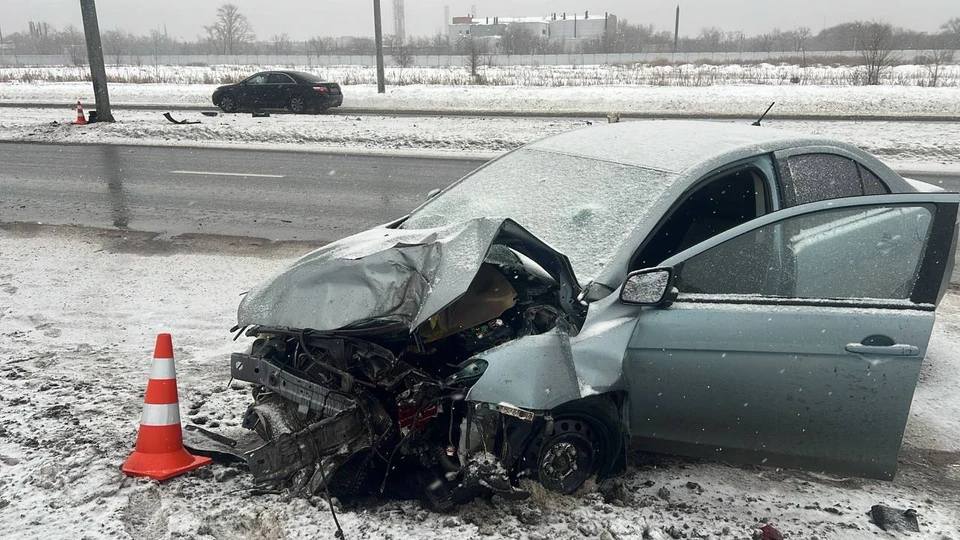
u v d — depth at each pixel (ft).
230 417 15.72
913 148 55.93
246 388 17.25
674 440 12.89
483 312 12.64
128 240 31.40
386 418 12.29
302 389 12.67
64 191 42.32
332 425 12.04
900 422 12.42
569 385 11.67
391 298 11.91
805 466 12.99
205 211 37.45
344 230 33.81
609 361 12.05
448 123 73.20
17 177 46.60
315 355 12.98
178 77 152.46
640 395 12.48
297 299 12.72
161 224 34.55
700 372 12.31
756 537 11.66
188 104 99.60
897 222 13.01
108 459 13.56
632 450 14.42
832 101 90.38
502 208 15.64
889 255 12.89
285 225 34.65
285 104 87.66
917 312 12.41
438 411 12.12
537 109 90.07
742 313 12.29
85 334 20.88
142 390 17.16
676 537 11.64
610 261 13.06
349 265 12.48
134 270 26.94
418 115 83.51
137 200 39.99
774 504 12.92
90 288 24.85
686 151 15.01
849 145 16.46
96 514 11.79
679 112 84.28
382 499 12.58
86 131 67.51
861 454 12.73
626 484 13.37
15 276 25.96
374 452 12.39
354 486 12.69
